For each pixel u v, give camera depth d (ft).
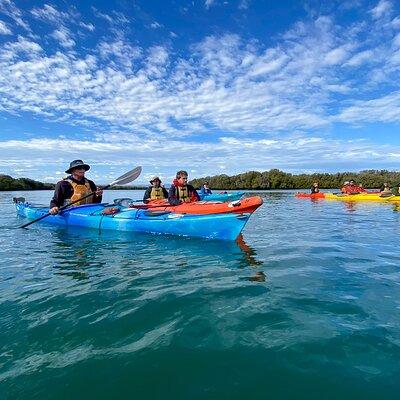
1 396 5.99
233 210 19.62
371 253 16.80
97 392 6.08
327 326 8.39
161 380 6.38
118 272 13.46
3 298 10.60
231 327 8.43
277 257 15.92
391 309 9.46
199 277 12.71
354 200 61.46
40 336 8.09
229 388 6.13
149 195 32.53
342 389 6.04
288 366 6.73
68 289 11.43
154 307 9.77
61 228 25.48
